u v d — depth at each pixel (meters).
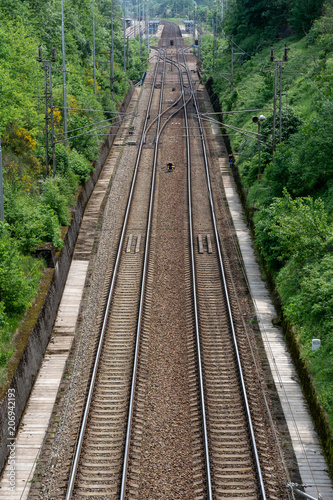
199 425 24.38
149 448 23.09
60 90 62.91
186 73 133.38
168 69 139.62
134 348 30.39
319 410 24.59
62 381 28.50
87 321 34.00
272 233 37.69
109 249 44.16
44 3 75.00
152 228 48.03
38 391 27.64
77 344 31.84
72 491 20.86
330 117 40.84
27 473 22.27
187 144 71.94
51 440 24.16
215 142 76.00
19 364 26.25
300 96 64.56
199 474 21.67
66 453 23.09
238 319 34.09
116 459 22.47
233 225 49.66
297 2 89.81
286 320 32.44
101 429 24.30
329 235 32.88
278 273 37.75
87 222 50.03
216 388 27.16
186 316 33.94
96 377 27.95
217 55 126.00
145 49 157.12
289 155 44.75
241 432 24.16
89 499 20.56
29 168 47.19
